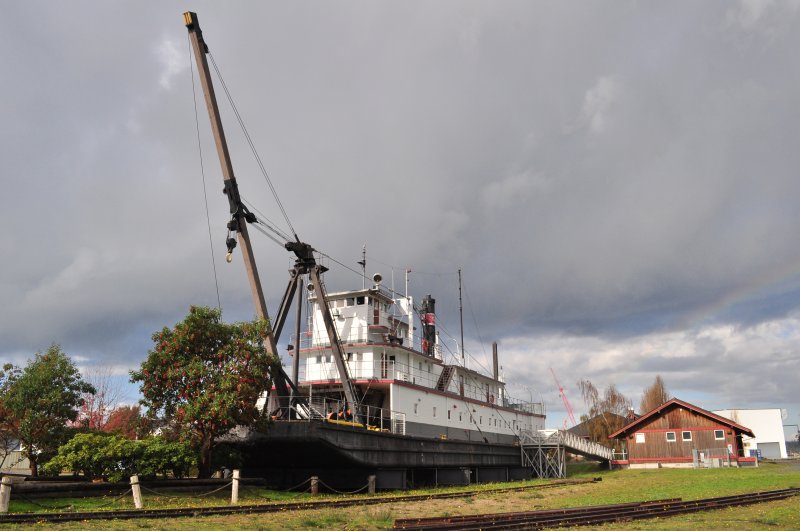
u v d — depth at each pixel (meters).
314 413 36.72
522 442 59.00
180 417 28.95
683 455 62.91
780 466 59.25
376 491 35.38
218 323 31.56
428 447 41.47
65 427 35.72
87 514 19.58
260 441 32.53
